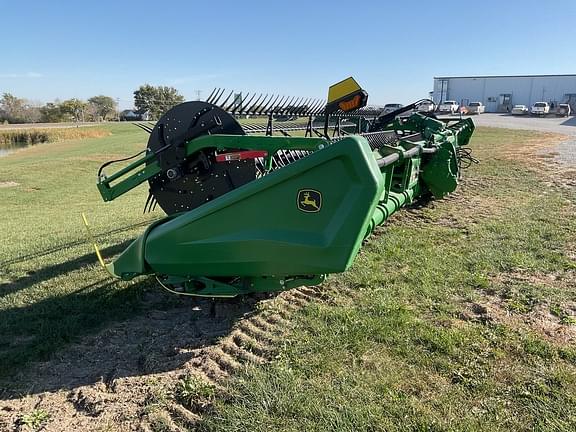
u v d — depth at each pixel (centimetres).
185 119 457
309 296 425
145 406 275
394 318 374
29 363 324
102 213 988
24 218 1036
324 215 297
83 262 550
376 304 400
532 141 2116
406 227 648
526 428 250
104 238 674
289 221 305
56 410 275
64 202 1362
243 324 374
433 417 259
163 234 336
